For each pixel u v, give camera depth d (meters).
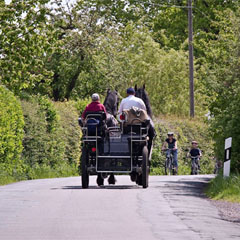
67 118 94.00
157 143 113.25
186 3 195.38
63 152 89.31
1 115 69.25
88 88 148.50
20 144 74.75
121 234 29.33
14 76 85.19
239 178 52.47
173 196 46.66
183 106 158.50
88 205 39.72
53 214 35.78
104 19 145.12
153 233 29.62
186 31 197.25
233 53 67.25
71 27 142.25
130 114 54.66
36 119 81.94
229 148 56.72
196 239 28.33
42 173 81.88
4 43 83.75
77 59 141.12
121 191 49.44
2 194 47.00
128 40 165.88
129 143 54.12
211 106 66.81
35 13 84.69
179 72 163.00
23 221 33.28
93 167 54.09
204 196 49.97
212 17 187.50
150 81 161.88
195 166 107.94
